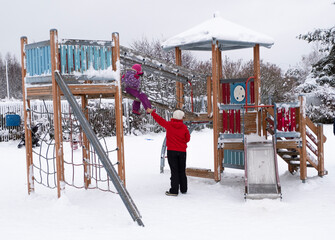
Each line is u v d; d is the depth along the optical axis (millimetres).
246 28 7270
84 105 6551
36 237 3859
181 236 3854
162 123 5953
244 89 7383
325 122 20828
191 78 7363
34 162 9672
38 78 5523
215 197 5707
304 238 3730
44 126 14547
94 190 6152
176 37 7297
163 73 7398
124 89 6465
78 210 4914
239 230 4035
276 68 25125
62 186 5234
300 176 6473
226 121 6828
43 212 4852
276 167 5789
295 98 23500
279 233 3902
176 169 5840
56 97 5234
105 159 4668
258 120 7105
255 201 5184
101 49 5582
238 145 6844
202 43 7004
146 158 10078
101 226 4230
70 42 5348
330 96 21391
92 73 5488
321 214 4582
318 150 6809
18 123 13672
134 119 16703
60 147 5262
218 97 6727
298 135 6461
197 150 11609
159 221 4418
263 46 7387
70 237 3844
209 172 6836
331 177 6844
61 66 5316
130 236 3863
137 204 5293
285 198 5559
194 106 16562
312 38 23844
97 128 15516
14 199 5680
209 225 4238
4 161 9859
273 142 6336
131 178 7359
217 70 6684
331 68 23922
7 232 4043
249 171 5898
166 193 5875
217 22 7031
